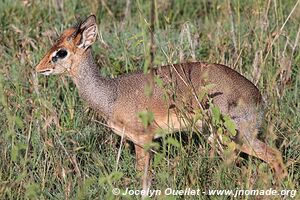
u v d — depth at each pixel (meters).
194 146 10.72
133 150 11.71
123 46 13.57
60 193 10.27
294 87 12.83
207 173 10.19
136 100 10.95
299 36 13.12
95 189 10.16
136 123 10.95
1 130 11.32
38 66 11.20
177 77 10.95
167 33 14.08
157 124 10.70
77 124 11.73
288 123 11.57
